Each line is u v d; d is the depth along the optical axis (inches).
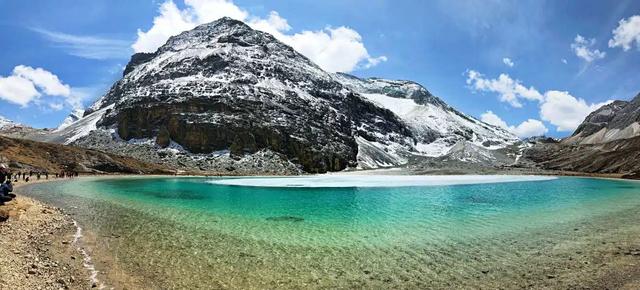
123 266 677.9
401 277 648.4
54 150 3366.1
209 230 1001.5
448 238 925.8
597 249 813.9
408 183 2770.7
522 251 805.2
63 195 1722.4
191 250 797.2
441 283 620.1
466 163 5536.4
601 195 1957.4
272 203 1577.3
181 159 4296.3
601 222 1133.1
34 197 1605.6
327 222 1135.6
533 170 4837.6
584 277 638.5
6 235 800.3
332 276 651.5
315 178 3440.0
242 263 715.4
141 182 2659.9
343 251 807.1
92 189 2049.7
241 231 996.6
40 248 757.9
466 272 672.4
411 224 1107.3
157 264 696.4
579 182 3102.9
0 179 1239.5
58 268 645.3
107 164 3516.2
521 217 1230.9
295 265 708.7
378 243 876.6
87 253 748.6
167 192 1979.6
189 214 1259.8
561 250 809.5
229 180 3043.8
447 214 1293.1
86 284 584.1
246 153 4527.6
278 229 1027.3
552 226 1072.8
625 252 785.6
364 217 1229.1
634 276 637.3
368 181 2999.5
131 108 4965.6
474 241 896.3
